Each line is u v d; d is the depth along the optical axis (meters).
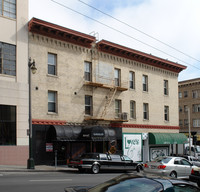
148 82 33.84
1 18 22.09
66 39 25.77
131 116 31.58
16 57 22.58
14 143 21.83
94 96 27.62
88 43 27.44
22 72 22.77
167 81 36.91
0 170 17.72
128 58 31.50
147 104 33.62
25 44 23.16
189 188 5.40
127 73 31.22
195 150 33.50
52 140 23.47
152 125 33.53
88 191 5.60
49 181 13.57
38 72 23.64
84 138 24.53
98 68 28.23
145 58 33.22
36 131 22.98
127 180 5.58
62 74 25.27
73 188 6.23
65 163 24.56
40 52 23.97
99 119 26.67
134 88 32.03
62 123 24.72
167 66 36.66
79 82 26.47
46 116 23.78
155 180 5.39
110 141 27.77
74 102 25.86
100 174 19.77
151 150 33.12
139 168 22.94
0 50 21.80
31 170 18.98
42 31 24.14
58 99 24.72
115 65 29.98
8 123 21.70
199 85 55.34
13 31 22.64
